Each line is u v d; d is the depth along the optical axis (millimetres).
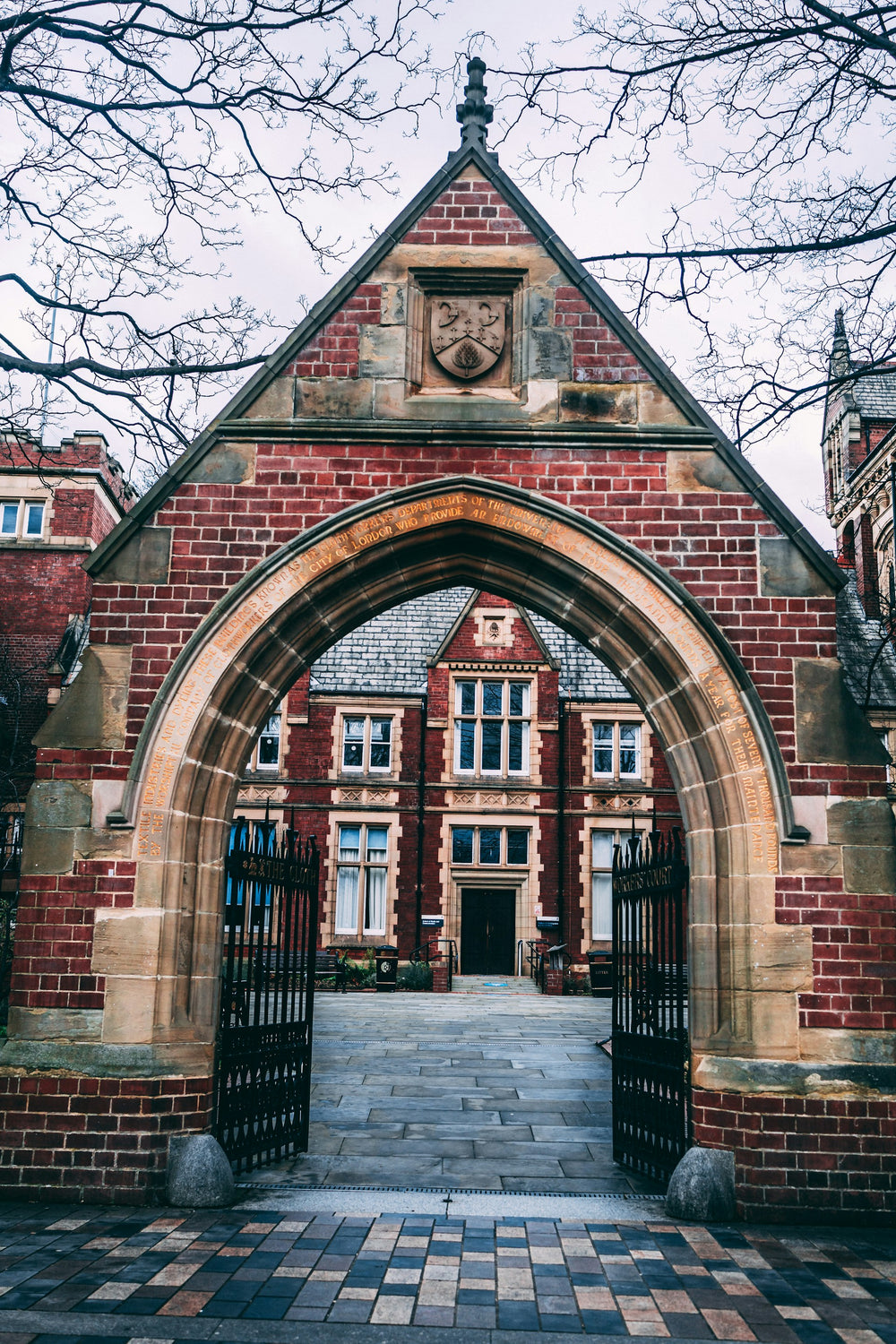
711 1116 7203
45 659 24266
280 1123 8328
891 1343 5051
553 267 8391
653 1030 8055
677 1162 7406
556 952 26109
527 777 28703
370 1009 19078
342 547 7930
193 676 7719
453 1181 7820
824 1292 5676
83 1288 5527
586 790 28516
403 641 29969
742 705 7648
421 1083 11766
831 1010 7227
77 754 7656
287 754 28531
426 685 29062
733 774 7562
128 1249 6141
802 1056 7172
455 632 29344
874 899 7359
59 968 7352
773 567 7895
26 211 9906
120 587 7898
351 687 28922
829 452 30938
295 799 28312
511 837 28562
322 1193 7367
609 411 8164
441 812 28266
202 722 7672
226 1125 7582
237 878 7836
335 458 8086
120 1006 7293
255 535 7980
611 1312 5379
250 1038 7930
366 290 8391
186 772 7617
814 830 7457
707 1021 7363
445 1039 15148
